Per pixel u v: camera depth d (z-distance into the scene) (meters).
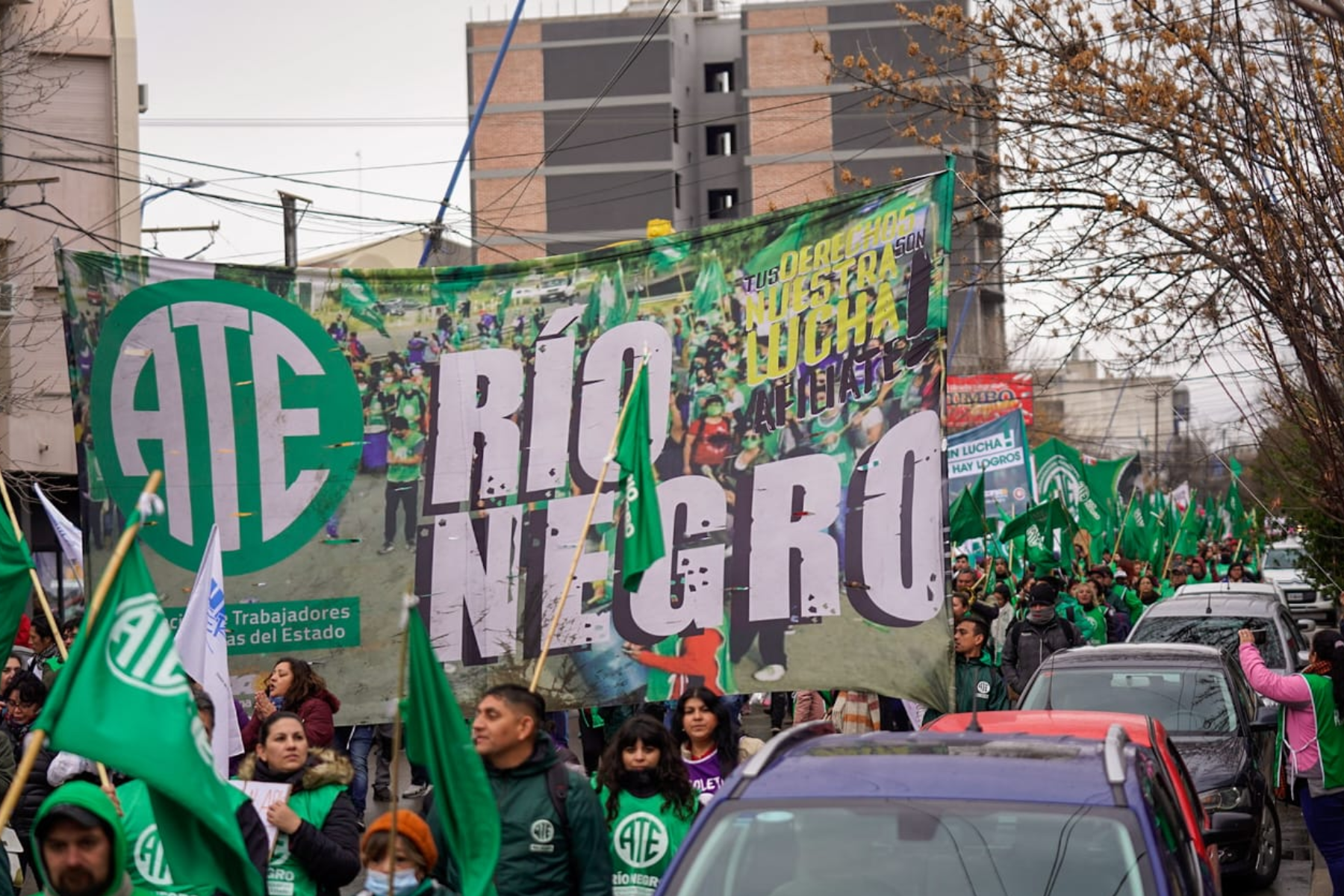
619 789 7.04
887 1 68.75
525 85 71.44
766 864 5.00
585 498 10.19
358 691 10.34
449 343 10.38
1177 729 11.93
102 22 28.50
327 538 10.38
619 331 10.19
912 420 9.61
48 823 5.02
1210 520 52.03
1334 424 14.48
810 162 69.44
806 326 9.86
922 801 5.13
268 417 10.45
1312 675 10.52
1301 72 13.62
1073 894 4.75
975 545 26.77
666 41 70.62
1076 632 16.09
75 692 4.74
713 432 9.97
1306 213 13.98
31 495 25.97
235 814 6.00
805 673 9.66
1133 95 15.69
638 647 9.98
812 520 9.75
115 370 10.43
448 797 5.41
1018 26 17.27
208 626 8.85
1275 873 12.04
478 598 10.26
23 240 26.33
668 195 70.69
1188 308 16.97
